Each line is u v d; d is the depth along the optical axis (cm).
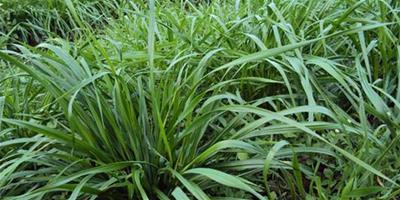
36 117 232
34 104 270
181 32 299
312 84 252
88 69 226
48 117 235
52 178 206
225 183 180
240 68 244
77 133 218
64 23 569
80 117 216
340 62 280
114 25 445
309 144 234
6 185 210
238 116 226
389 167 220
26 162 223
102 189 198
